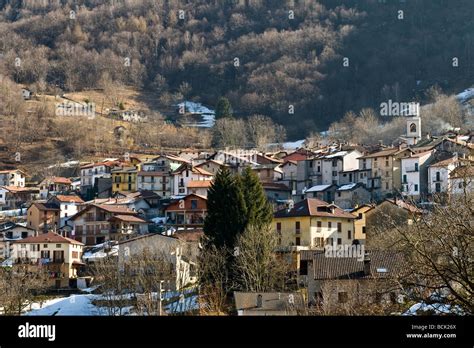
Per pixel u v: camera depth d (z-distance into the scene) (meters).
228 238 149.00
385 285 68.75
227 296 134.12
